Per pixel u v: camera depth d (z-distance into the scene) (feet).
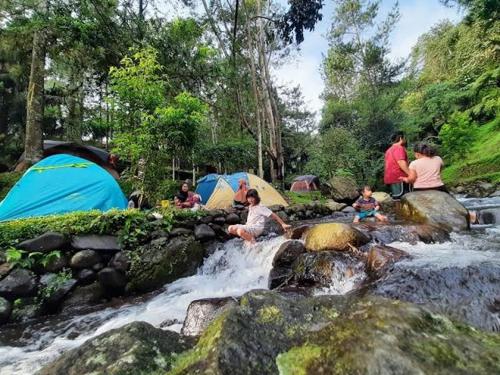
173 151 22.94
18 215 18.12
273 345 4.41
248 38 45.16
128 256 15.87
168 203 20.74
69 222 15.03
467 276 9.12
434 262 10.33
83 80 46.85
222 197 32.58
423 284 9.22
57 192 19.44
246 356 4.18
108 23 38.55
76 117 51.80
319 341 4.33
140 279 15.89
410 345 3.88
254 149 53.11
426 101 76.38
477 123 69.77
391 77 84.64
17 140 71.05
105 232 15.80
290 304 5.31
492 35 55.21
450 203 17.26
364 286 10.32
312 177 60.70
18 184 19.30
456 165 59.41
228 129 51.08
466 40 61.87
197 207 26.00
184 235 18.47
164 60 40.96
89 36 38.45
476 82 59.41
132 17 40.50
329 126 85.10
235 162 53.57
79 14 38.22
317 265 12.78
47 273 13.98
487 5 48.98
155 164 22.33
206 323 8.75
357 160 58.85
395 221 18.11
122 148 22.39
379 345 3.82
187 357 4.68
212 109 47.42
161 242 17.07
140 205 22.47
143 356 4.75
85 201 19.63
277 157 47.47
